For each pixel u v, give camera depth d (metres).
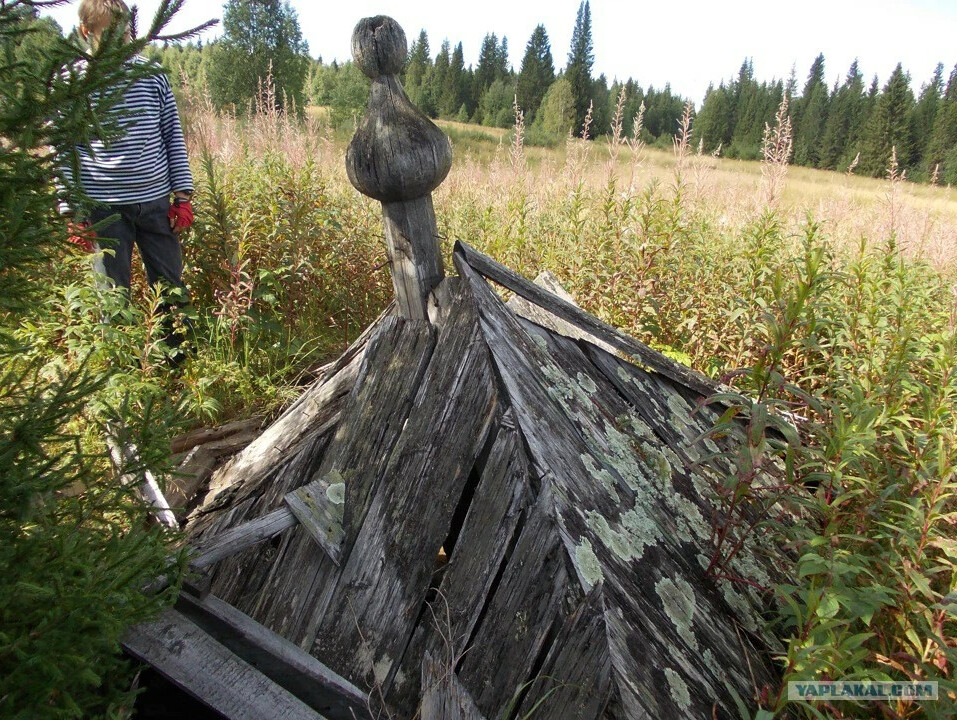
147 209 4.54
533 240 6.00
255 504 2.67
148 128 4.44
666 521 2.40
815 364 4.13
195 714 2.35
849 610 2.02
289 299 5.49
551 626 1.91
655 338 5.02
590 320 2.87
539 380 2.44
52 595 1.67
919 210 6.82
